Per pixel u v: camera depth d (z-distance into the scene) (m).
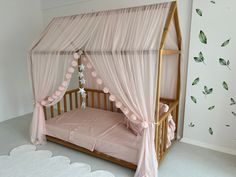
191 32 2.58
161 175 2.13
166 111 2.22
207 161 2.39
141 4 2.96
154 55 1.76
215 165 2.30
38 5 4.24
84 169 2.25
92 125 2.77
